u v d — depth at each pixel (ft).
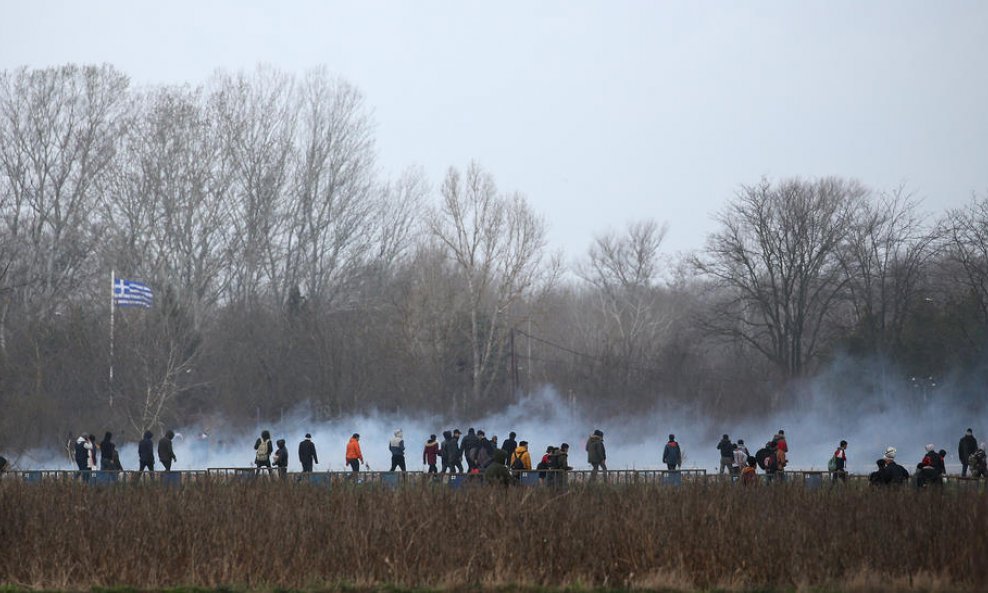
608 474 189.16
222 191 380.78
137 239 367.86
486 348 388.16
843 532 112.98
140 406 302.86
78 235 378.32
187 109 384.88
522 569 106.73
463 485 143.54
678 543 109.40
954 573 103.50
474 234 399.03
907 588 101.19
